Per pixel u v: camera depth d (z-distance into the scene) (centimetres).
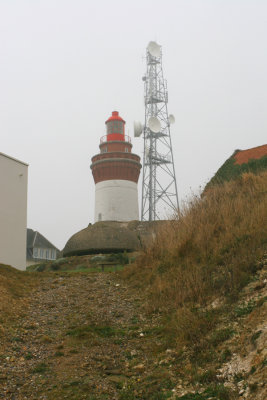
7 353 909
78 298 1370
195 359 773
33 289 1502
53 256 5041
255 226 1242
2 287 1412
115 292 1409
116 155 4759
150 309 1144
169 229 1611
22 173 2239
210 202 1557
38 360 882
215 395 631
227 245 1227
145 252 1636
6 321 1113
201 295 1047
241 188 1639
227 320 857
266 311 790
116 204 4672
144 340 962
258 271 1011
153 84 4781
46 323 1132
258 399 575
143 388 728
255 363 657
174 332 930
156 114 4706
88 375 803
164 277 1310
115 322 1114
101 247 3194
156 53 4862
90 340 989
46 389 747
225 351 744
